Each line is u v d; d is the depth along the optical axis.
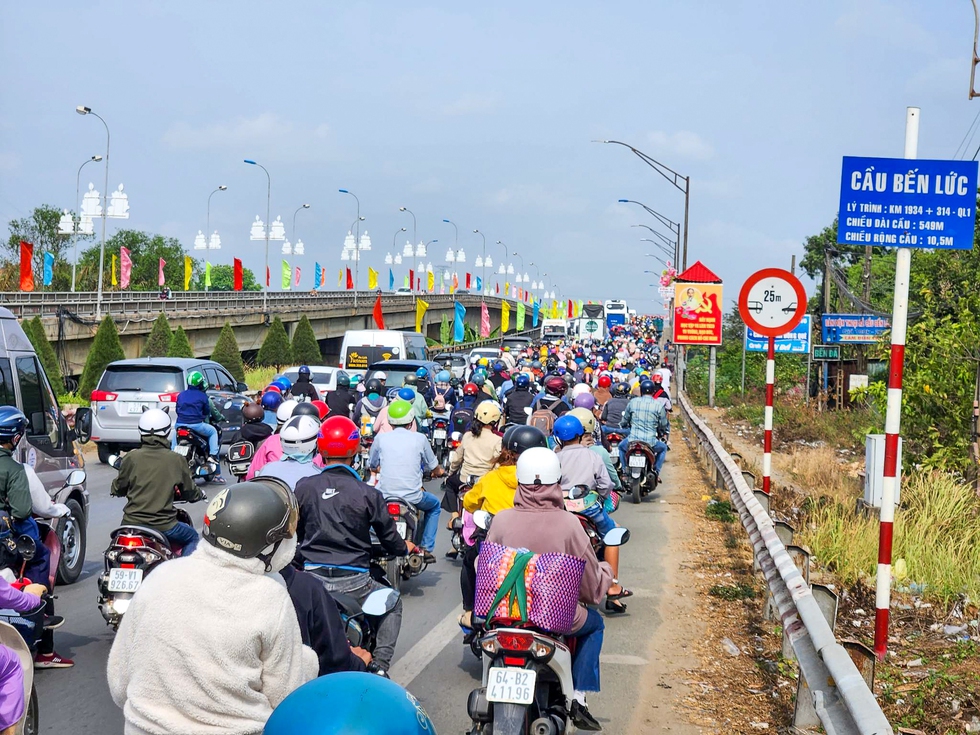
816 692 5.27
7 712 4.16
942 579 9.56
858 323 27.36
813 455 19.17
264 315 70.31
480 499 7.56
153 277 118.56
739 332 53.44
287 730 2.51
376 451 9.52
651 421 16.05
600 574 5.48
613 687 7.13
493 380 24.42
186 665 3.35
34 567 7.26
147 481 7.75
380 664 6.26
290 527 3.59
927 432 15.55
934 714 6.42
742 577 10.68
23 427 7.18
